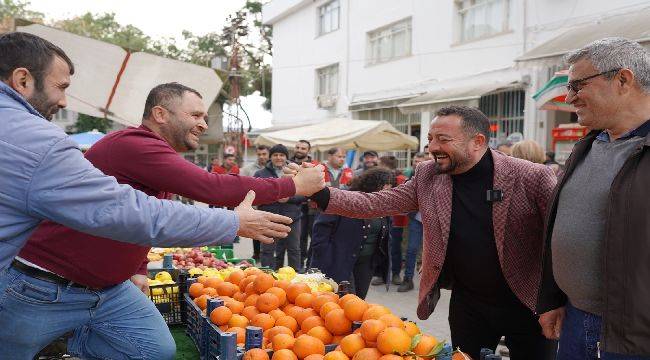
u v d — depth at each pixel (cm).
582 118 196
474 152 248
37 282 201
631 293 168
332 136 1136
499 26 1230
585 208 195
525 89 1123
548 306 220
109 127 2802
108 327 222
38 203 157
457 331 276
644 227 167
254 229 195
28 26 545
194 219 176
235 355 205
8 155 154
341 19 1881
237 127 1853
